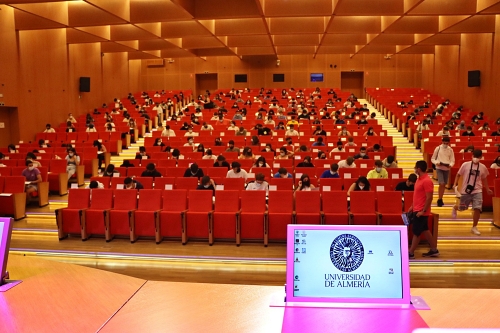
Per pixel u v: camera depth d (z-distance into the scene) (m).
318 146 13.40
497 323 2.16
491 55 18.97
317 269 2.44
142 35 18.20
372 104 26.70
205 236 8.37
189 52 26.38
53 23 15.18
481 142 14.04
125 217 8.56
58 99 18.81
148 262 7.51
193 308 2.37
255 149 13.89
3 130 15.85
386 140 15.01
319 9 13.73
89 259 7.68
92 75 22.23
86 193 9.06
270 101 24.83
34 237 8.91
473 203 8.41
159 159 12.48
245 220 8.26
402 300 2.38
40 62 17.48
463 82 22.34
